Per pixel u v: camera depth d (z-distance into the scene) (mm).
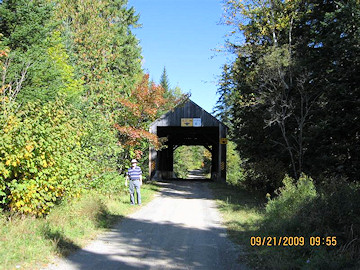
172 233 8453
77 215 8836
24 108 8719
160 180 32156
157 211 12094
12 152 6863
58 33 19375
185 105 29531
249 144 18672
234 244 7457
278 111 15680
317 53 14562
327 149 13625
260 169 17781
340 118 12688
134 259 6141
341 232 6594
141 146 21141
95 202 10281
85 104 15391
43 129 7383
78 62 25234
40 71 13742
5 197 7023
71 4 28625
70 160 8984
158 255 6473
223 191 20734
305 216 7555
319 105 14734
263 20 18500
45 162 7379
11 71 12125
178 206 13672
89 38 27625
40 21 14586
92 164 11547
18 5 13820
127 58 33969
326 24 13719
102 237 7727
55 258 5832
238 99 19656
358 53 12594
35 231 6820
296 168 16453
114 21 33938
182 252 6750
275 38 18109
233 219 10406
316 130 13180
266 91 16562
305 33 16984
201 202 15242
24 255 5539
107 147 13258
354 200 7316
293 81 15750
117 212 10938
